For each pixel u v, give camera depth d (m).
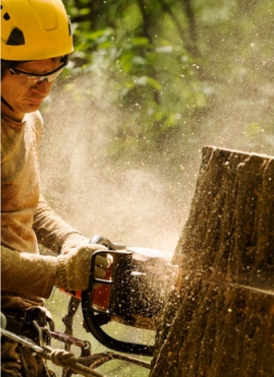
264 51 15.99
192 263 4.66
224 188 4.56
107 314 4.87
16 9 4.79
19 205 5.03
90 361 5.30
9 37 4.75
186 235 4.72
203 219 4.65
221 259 4.56
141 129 15.11
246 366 4.48
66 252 5.13
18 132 4.95
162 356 4.71
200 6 17.81
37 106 4.92
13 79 4.79
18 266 4.62
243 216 4.48
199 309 4.61
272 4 16.62
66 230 5.52
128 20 17.47
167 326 4.73
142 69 16.09
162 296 4.96
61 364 4.27
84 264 4.73
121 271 4.93
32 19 4.80
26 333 4.81
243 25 16.67
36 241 5.30
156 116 15.32
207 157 4.68
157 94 15.83
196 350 4.60
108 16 17.17
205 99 15.42
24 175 5.04
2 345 4.64
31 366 4.75
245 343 4.48
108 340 4.97
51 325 5.40
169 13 17.50
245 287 4.49
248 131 14.19
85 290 4.79
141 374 8.57
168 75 16.14
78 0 16.73
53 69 4.93
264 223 4.45
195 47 17.03
